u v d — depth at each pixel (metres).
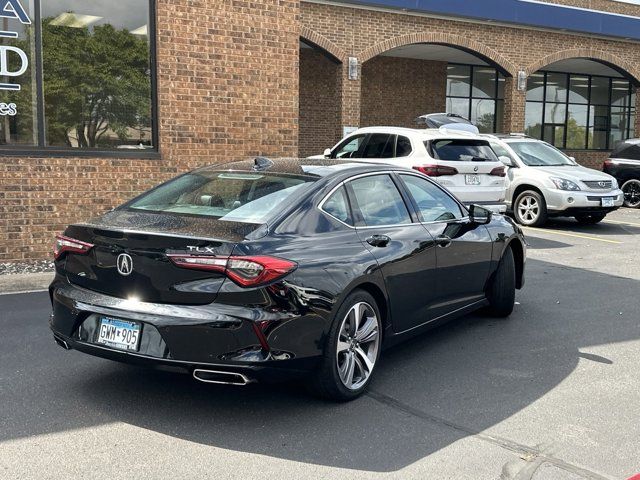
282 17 10.37
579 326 6.25
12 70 8.78
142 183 9.54
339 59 16.78
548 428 3.98
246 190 4.54
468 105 24.59
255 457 3.54
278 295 3.77
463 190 9.64
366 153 10.46
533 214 13.38
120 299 3.96
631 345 5.68
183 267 3.75
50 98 9.07
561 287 7.96
